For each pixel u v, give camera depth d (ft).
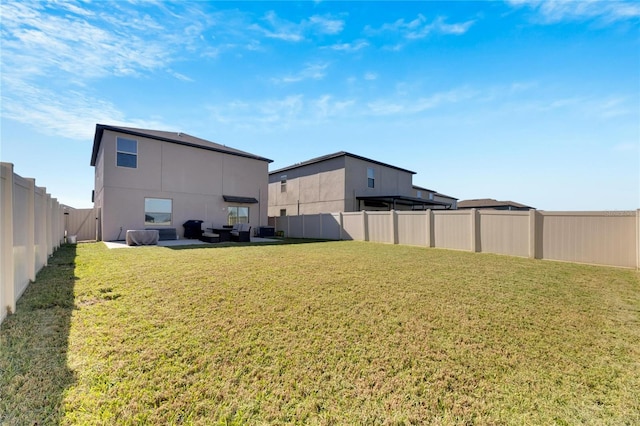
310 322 11.66
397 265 24.26
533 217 29.55
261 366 8.40
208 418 6.30
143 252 30.78
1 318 10.82
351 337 10.42
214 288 16.06
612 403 7.14
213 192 54.75
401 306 13.71
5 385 7.05
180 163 50.55
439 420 6.48
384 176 75.31
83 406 6.46
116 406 6.50
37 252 19.08
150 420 6.15
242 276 19.03
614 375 8.36
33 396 6.70
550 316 12.82
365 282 18.06
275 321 11.66
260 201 61.98
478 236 34.22
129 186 44.96
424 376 8.14
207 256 28.02
